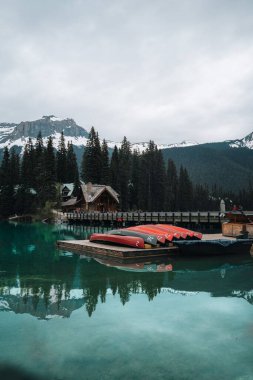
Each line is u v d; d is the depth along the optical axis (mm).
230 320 10453
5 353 8266
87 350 8430
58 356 8109
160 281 15617
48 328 9852
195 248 21844
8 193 80688
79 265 19750
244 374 7316
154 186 93938
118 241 24062
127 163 95125
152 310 11430
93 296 13141
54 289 14172
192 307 11727
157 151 96938
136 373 7332
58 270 18219
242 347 8609
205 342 8867
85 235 41375
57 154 98188
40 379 7113
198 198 133875
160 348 8547
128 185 93562
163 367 7609
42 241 34188
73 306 11883
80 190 73812
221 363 7781
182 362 7840
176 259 21609
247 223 26422
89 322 10336
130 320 10484
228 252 22781
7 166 82875
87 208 69438
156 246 22703
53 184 77000
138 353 8273
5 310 11469
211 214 35531
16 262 20828
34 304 12109
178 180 114062
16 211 79250
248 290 13938
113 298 12859
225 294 13352
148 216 42812
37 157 87812
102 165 85188
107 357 8062
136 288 14352
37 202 77188
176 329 9781
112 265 19750
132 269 18500
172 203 103375
